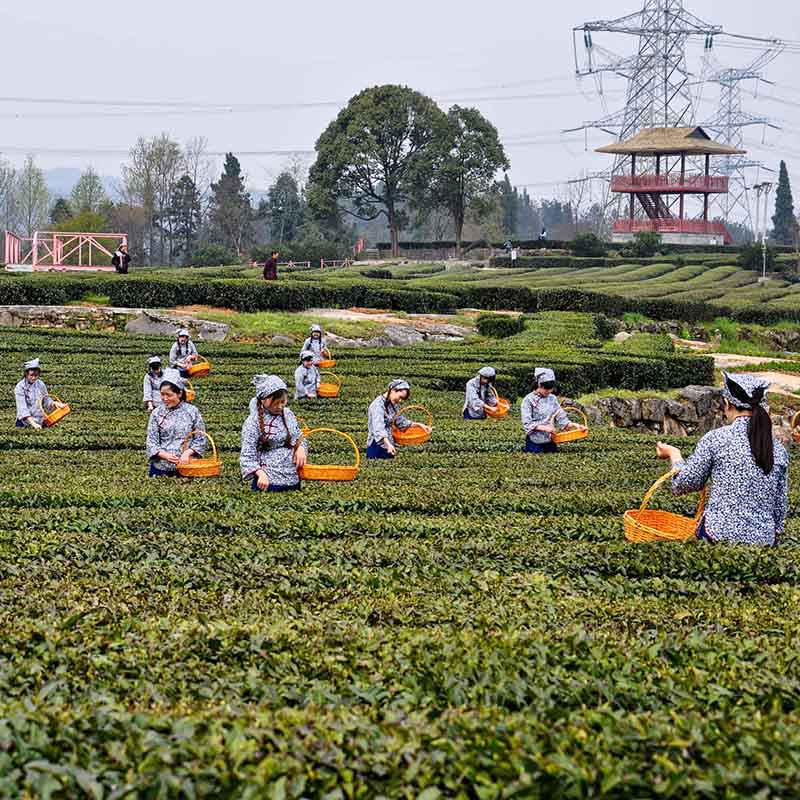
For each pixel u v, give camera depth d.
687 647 5.48
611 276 73.94
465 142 93.81
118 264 44.97
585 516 10.53
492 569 7.80
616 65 123.81
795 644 5.59
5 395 22.92
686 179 103.88
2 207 132.50
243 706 4.55
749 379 8.16
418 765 3.83
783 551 7.82
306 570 7.57
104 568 7.66
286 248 94.69
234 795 3.66
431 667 5.04
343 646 5.43
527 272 79.25
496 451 16.97
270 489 11.41
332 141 93.69
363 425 19.72
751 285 72.44
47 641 5.47
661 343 37.81
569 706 4.62
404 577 7.40
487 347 33.38
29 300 36.47
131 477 12.61
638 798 3.69
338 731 4.13
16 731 4.12
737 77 146.38
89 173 120.69
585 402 26.86
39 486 11.41
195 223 118.62
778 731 4.16
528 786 3.66
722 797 3.68
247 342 35.12
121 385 24.70
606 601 6.68
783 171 153.88
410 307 43.19
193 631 5.67
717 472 8.17
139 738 4.06
